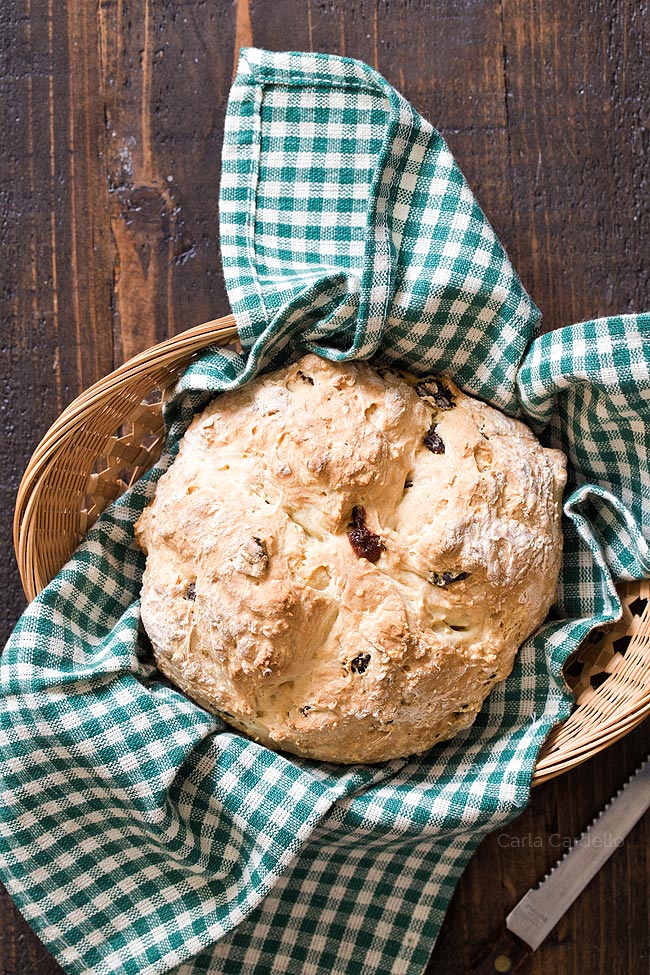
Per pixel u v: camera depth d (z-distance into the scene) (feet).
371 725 2.24
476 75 2.58
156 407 2.47
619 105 2.58
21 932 2.56
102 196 2.60
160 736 2.27
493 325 2.32
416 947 2.46
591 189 2.57
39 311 2.61
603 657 2.39
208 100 2.59
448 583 2.25
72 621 2.37
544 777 2.25
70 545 2.45
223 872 2.30
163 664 2.32
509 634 2.28
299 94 2.36
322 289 2.28
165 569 2.29
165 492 2.32
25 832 2.31
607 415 2.34
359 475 2.25
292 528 2.26
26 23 2.60
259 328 2.33
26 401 2.61
